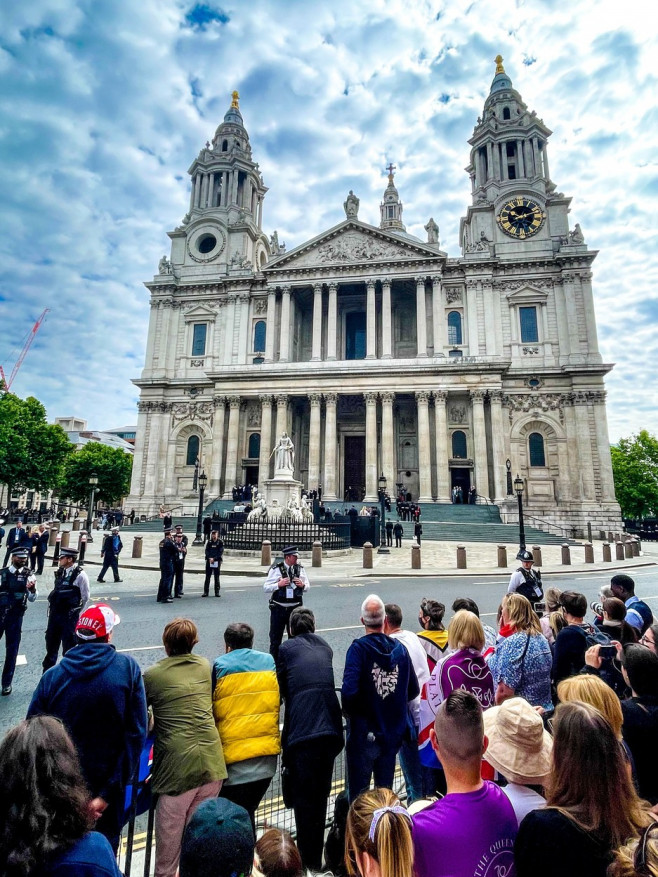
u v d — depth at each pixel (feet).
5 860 6.95
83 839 7.75
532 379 172.45
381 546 105.40
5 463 177.37
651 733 13.35
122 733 12.61
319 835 14.30
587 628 21.17
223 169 218.79
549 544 115.34
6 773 7.50
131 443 453.17
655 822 7.82
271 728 14.90
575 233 179.42
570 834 8.11
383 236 183.73
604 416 164.96
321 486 183.83
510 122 201.98
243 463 178.70
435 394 161.99
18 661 32.22
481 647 16.48
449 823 9.12
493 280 180.55
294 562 32.07
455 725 10.01
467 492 164.35
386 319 177.68
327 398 169.17
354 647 16.16
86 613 13.67
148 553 98.68
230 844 7.79
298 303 204.95
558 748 9.10
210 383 189.67
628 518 263.29
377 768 15.62
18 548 27.86
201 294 202.69
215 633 37.58
